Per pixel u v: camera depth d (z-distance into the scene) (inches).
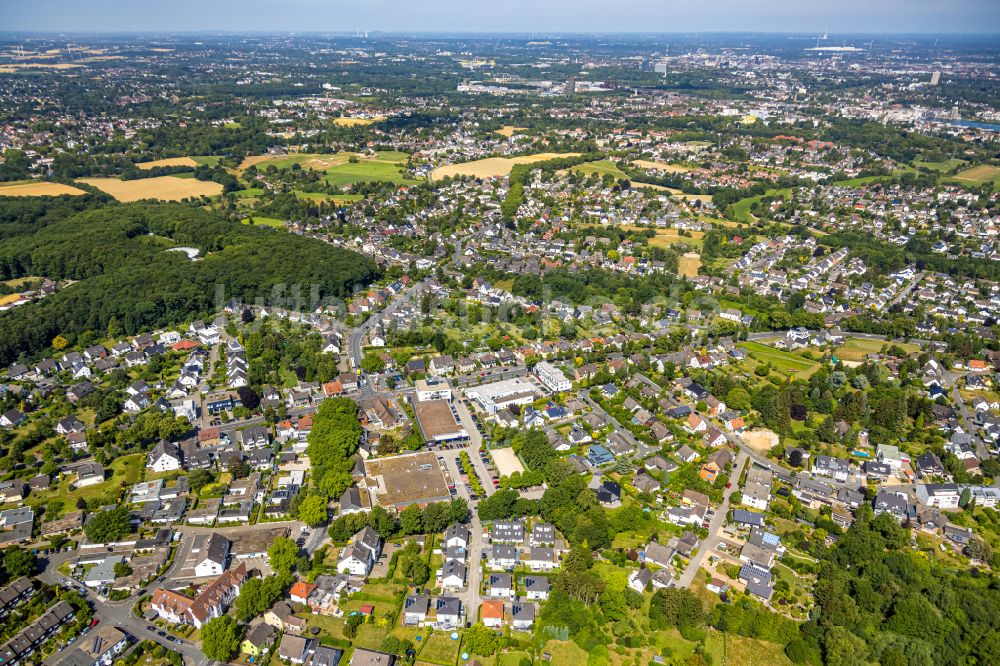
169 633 6589.6
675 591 6879.9
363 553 7283.5
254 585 6904.5
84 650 6195.9
